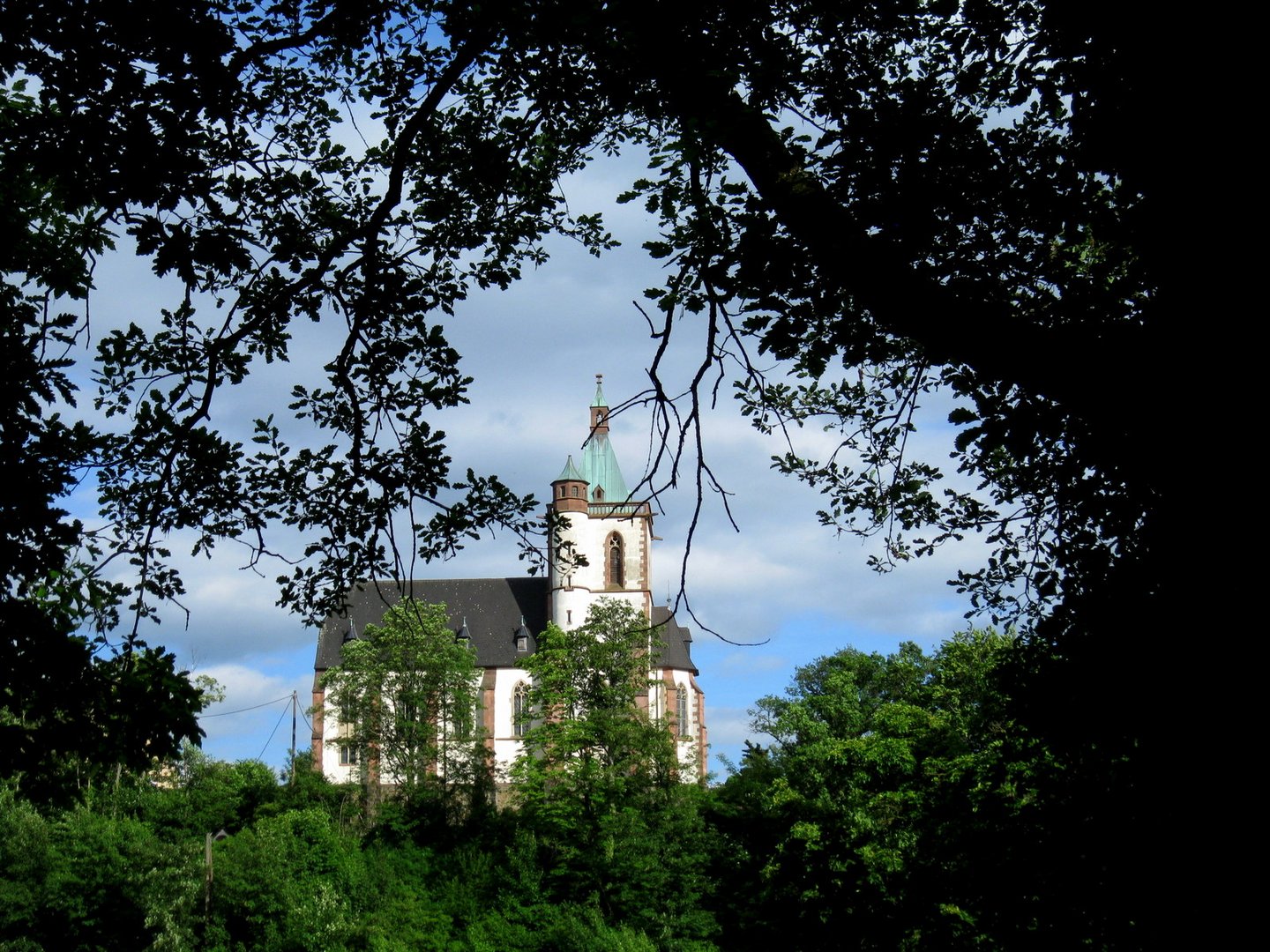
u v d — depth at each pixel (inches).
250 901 2148.1
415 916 2290.8
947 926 680.4
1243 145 288.5
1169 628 315.6
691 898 2272.4
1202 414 276.4
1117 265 418.0
